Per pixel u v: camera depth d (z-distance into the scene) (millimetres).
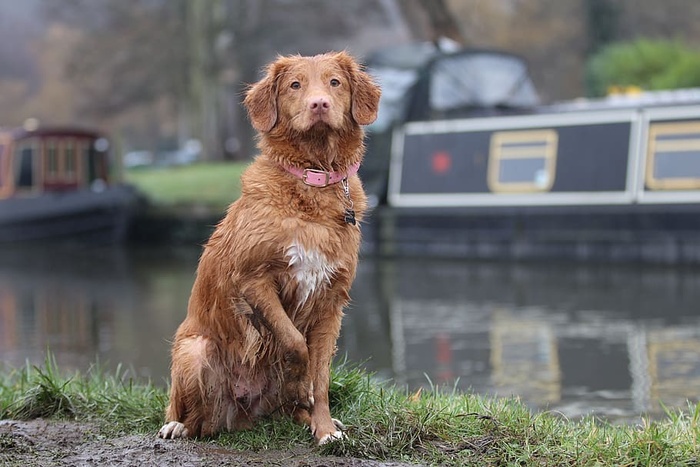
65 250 24875
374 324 12508
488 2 43531
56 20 47406
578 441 5184
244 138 39219
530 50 43094
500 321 12508
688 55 27156
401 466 4906
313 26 37406
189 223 25453
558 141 18984
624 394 8258
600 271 17297
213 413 5555
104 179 27047
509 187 19422
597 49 35625
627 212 17953
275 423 5559
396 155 20797
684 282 15586
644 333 11336
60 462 5113
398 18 37375
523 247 19125
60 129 25938
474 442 5211
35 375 7215
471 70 22266
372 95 5496
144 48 39156
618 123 18359
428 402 5902
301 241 5125
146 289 16844
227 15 36094
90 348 11086
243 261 5180
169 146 62969
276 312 5172
